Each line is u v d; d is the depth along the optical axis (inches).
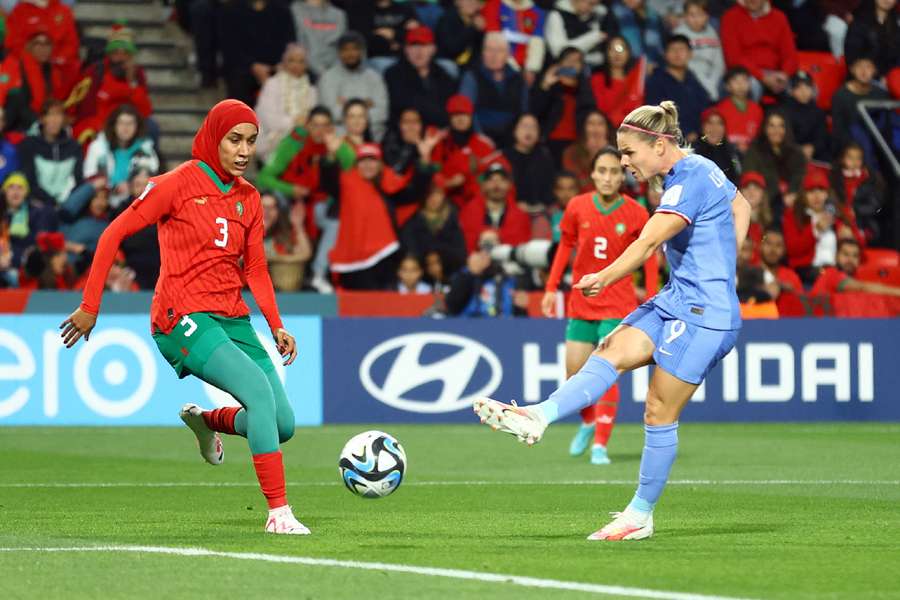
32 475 1433.3
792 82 2657.5
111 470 1486.2
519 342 2137.1
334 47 2497.5
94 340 2027.6
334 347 2097.7
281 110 2381.9
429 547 870.4
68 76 2341.3
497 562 800.9
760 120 2573.8
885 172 2647.6
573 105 2506.2
